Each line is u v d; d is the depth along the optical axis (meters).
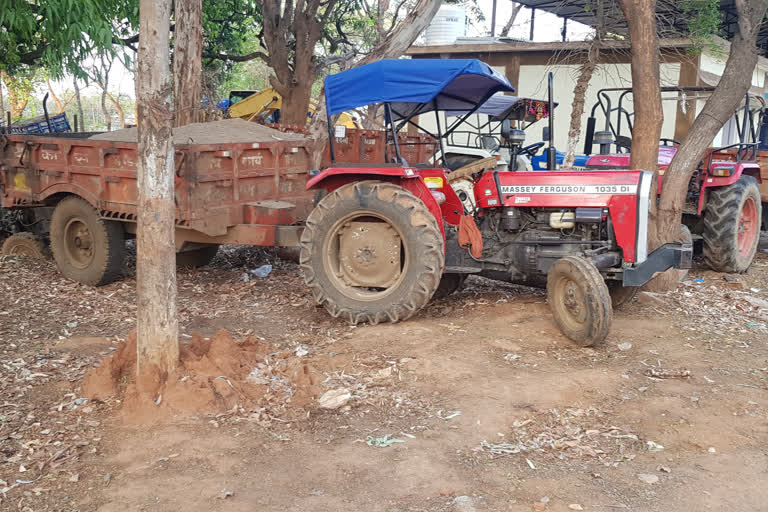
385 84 5.59
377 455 3.64
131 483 3.36
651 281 6.86
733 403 4.23
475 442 3.78
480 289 7.01
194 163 6.37
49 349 5.27
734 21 16.78
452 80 5.65
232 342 4.85
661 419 4.02
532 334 5.44
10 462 3.55
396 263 5.86
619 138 9.20
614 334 5.49
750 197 8.14
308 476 3.43
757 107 10.66
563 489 3.29
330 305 5.93
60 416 4.10
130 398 4.14
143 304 4.19
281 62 13.98
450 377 4.62
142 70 3.93
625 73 14.28
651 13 6.43
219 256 9.00
